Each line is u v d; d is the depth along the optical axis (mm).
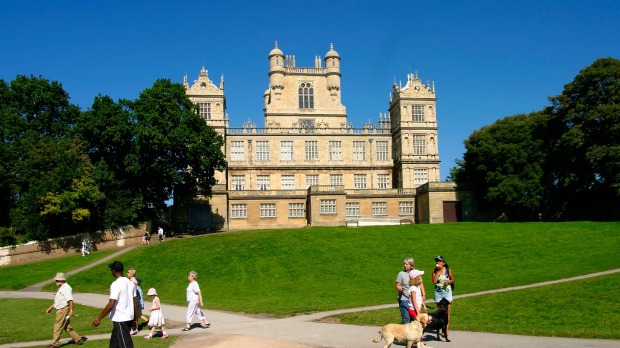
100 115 82438
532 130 95188
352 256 60781
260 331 28438
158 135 79500
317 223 96625
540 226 73312
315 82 115625
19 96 90875
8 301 44281
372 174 113062
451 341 24516
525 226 74062
